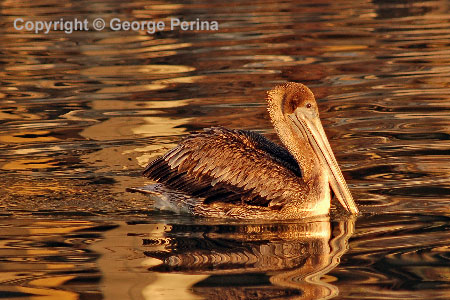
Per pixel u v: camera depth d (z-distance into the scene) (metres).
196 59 21.14
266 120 15.83
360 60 20.42
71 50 22.80
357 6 28.38
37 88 18.88
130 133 15.35
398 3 28.64
